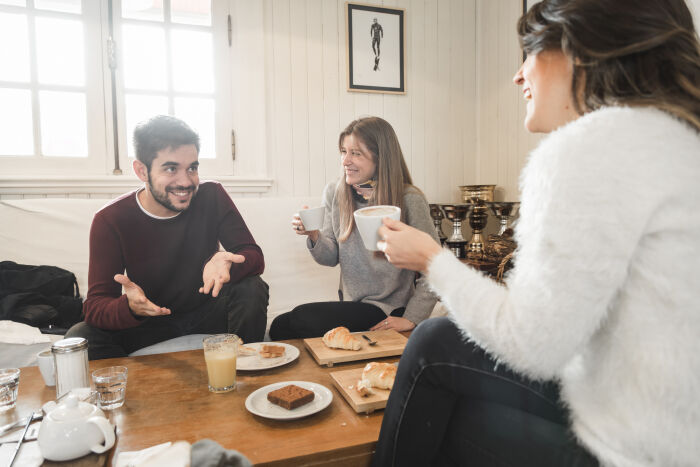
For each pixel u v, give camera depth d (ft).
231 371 3.35
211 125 8.49
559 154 1.78
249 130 8.64
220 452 1.24
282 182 8.75
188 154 5.11
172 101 8.22
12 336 5.17
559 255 1.71
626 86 1.93
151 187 5.11
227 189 8.38
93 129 7.80
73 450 2.46
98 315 4.40
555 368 1.86
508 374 2.31
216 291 4.54
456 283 2.14
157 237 5.35
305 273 7.75
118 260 5.11
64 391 3.25
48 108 7.59
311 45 8.80
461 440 2.59
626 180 1.66
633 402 1.75
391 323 5.06
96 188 7.59
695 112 1.80
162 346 4.94
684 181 1.68
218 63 8.43
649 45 1.82
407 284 5.80
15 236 6.51
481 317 1.99
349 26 9.00
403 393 2.56
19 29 7.38
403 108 9.57
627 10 1.86
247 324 5.13
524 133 8.80
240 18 8.41
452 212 8.29
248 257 5.42
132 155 8.03
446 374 2.46
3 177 7.06
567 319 1.71
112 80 7.83
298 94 8.77
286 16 8.63
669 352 1.67
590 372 1.94
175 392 3.34
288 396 3.06
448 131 9.97
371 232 3.05
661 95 1.84
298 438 2.68
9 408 3.06
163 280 5.40
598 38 1.91
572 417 2.02
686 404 1.67
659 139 1.71
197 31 8.30
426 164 9.84
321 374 3.69
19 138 7.49
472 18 10.03
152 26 8.04
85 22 7.68
